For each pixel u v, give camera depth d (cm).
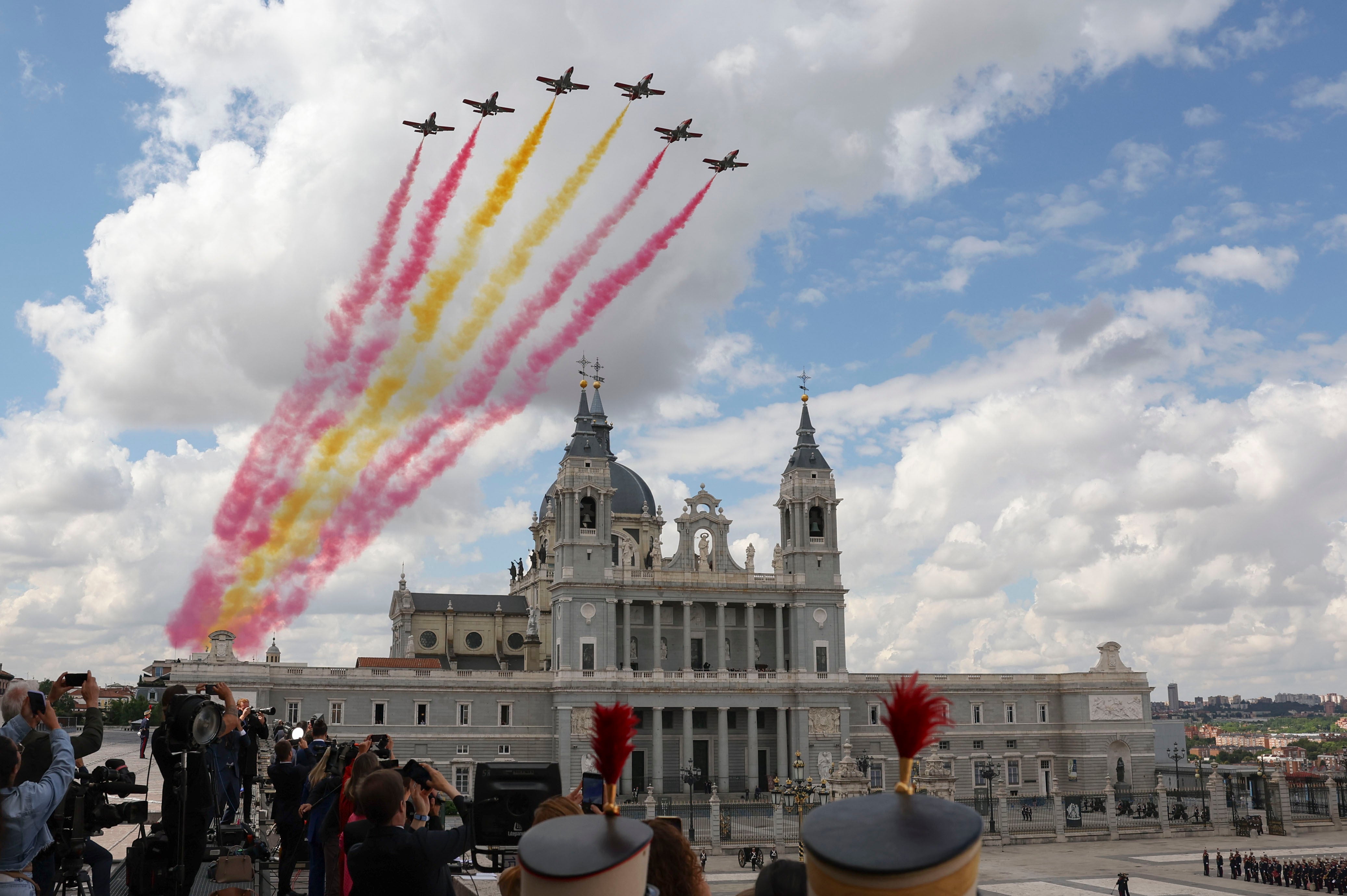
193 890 2825
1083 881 9800
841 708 15825
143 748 5825
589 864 779
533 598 18988
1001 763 16500
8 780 1703
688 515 16438
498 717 15125
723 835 11294
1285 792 13325
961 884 594
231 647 14212
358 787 1706
